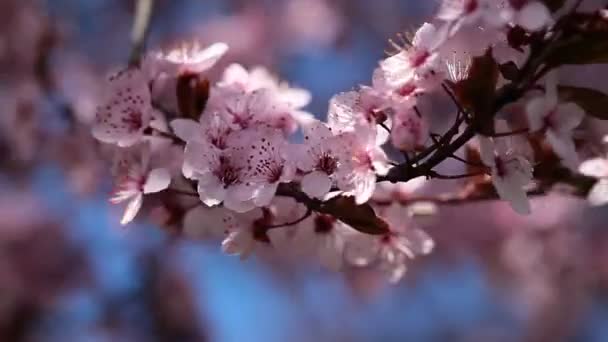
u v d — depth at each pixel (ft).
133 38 2.64
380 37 5.28
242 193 2.08
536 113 2.06
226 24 5.38
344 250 2.25
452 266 5.43
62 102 3.41
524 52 2.06
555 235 4.94
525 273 5.08
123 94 2.24
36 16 4.05
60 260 5.20
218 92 2.23
